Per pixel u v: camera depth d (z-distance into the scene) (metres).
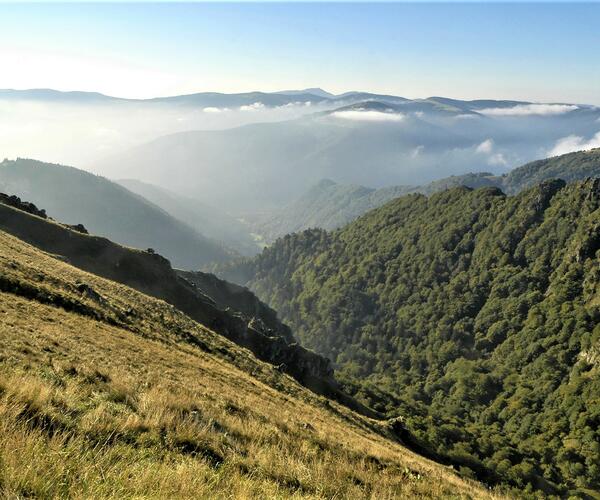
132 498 5.70
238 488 7.49
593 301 195.00
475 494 15.81
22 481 5.18
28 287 30.81
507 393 180.62
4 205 78.75
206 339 50.38
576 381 160.25
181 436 9.58
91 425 8.18
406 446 58.25
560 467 122.88
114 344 26.64
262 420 18.47
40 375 11.43
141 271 83.94
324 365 90.38
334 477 10.92
